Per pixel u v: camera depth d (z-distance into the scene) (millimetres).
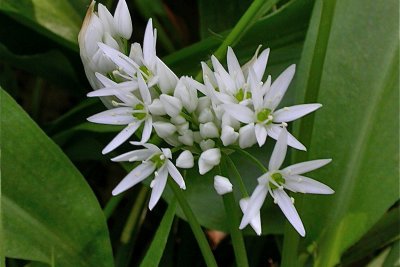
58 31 201
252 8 175
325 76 180
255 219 140
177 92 145
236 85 148
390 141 177
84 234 171
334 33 180
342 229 180
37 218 168
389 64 178
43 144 167
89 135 210
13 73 230
